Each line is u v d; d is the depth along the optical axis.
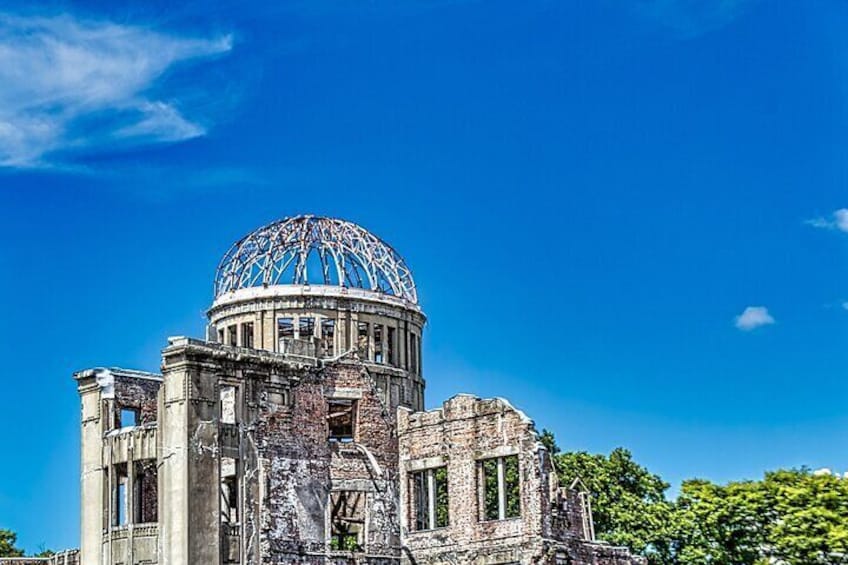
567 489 82.69
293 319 103.50
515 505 107.50
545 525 80.12
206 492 78.56
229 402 81.94
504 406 82.69
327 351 104.75
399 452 86.62
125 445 82.00
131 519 80.69
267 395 81.75
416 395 106.62
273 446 81.19
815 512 82.12
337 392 84.75
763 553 84.56
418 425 86.19
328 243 106.31
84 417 84.88
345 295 104.38
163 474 79.38
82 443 84.81
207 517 78.38
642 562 85.19
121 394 85.12
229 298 105.38
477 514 82.81
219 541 78.50
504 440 82.38
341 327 103.94
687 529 88.56
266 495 79.94
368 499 84.06
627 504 98.19
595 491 99.56
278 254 105.50
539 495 80.31
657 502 99.50
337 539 97.12
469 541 82.69
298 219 106.56
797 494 83.12
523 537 80.44
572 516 82.44
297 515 81.19
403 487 86.00
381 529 83.81
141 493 83.62
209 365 79.94
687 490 88.38
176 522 78.12
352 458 84.19
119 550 80.62
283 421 81.94
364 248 107.62
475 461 83.50
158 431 80.25
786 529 82.88
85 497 83.56
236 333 104.81
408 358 106.50
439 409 85.44
